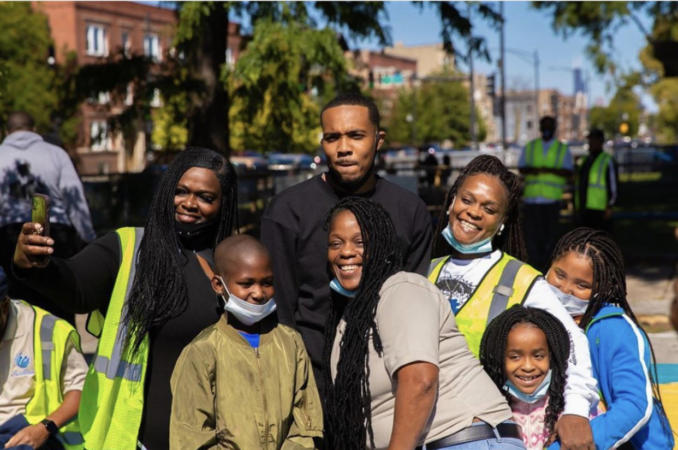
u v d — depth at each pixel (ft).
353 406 10.26
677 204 78.79
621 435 10.91
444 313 10.32
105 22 200.23
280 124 57.62
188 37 47.57
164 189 11.23
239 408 10.21
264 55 47.21
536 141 39.47
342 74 50.24
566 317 11.34
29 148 20.97
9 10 127.03
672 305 6.92
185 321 10.96
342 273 10.75
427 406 9.64
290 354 10.75
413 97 258.37
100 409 10.87
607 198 38.81
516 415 11.15
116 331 11.00
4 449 11.70
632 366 11.22
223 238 11.60
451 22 50.83
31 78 120.26
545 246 39.60
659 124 187.11
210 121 52.54
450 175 72.59
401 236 12.30
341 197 12.39
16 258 9.85
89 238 21.65
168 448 10.91
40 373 12.25
